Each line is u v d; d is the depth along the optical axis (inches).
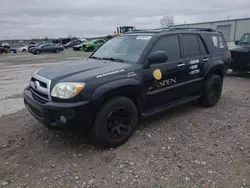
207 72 193.8
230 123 173.5
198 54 190.7
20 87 318.0
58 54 1131.9
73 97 121.3
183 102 180.5
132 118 143.9
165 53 147.9
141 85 145.5
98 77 129.6
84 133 156.3
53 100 125.5
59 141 147.3
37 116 135.3
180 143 142.9
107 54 174.1
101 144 134.7
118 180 110.0
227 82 323.6
